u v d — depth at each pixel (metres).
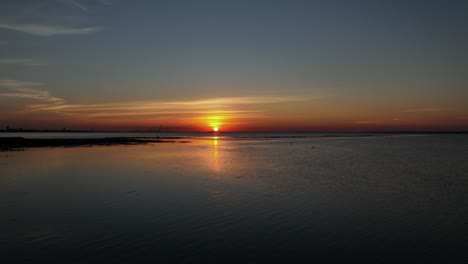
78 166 32.12
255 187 21.36
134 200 17.58
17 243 11.24
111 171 28.77
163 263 9.74
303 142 99.75
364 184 22.61
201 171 29.02
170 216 14.52
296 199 17.92
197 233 12.34
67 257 10.10
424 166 33.38
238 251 10.69
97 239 11.65
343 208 16.02
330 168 31.52
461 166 33.47
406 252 10.73
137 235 12.07
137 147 65.31
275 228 12.97
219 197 18.36
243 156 45.47
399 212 15.38
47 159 38.44
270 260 10.06
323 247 11.09
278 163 36.09
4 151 50.62
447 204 16.97
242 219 14.10
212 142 96.75
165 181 23.62
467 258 10.30
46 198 18.00
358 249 10.95
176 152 52.62
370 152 54.22
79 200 17.55
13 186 21.45
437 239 11.92
